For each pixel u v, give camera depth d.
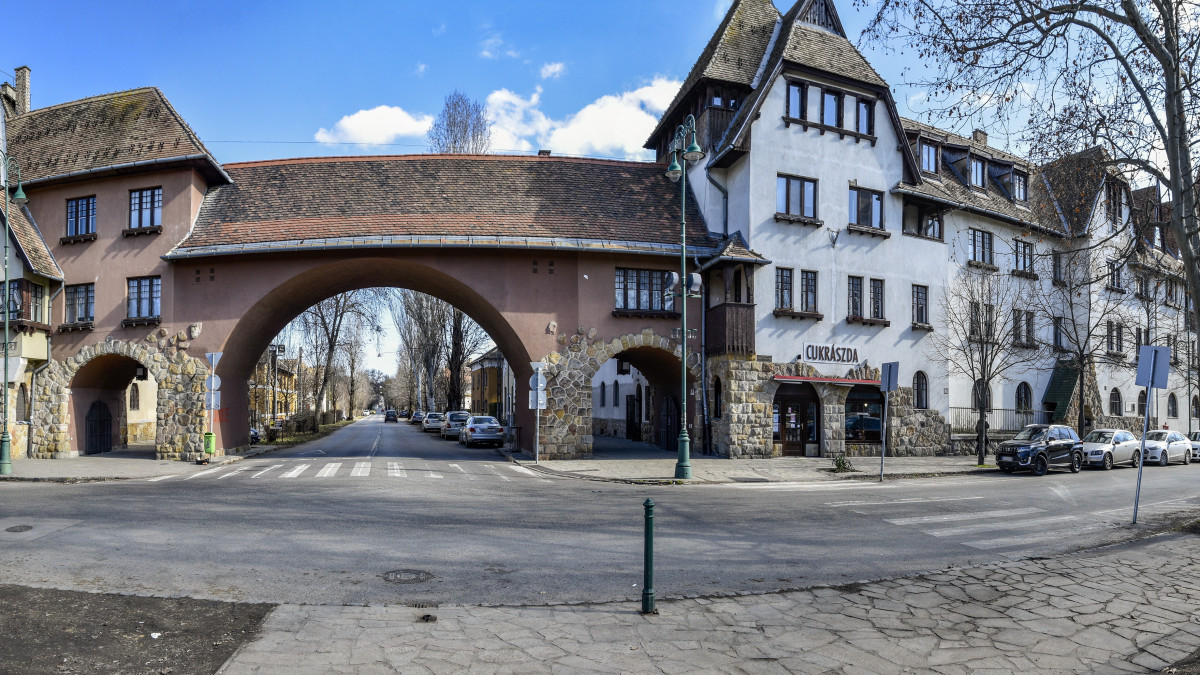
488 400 66.12
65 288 24.53
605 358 23.97
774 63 25.41
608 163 27.16
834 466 21.89
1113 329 33.16
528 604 6.88
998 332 27.17
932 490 16.67
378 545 9.31
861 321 25.75
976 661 5.53
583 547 9.48
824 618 6.55
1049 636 6.10
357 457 25.12
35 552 8.41
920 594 7.33
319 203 24.38
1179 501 15.06
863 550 9.64
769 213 24.41
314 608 6.48
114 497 13.42
